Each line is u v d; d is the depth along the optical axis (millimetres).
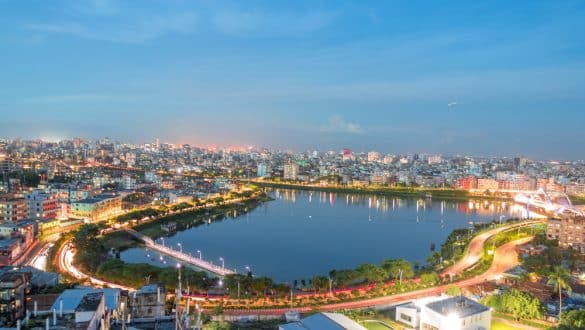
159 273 172250
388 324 139875
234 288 166625
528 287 180250
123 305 112312
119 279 174250
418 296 172000
